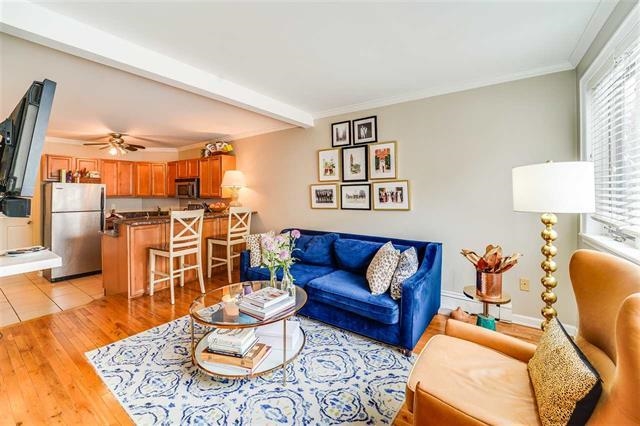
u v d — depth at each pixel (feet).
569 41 6.91
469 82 9.30
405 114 10.63
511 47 7.18
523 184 5.74
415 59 7.81
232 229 13.66
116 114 12.34
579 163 5.12
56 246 14.49
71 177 16.11
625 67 5.46
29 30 5.35
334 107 12.05
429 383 4.06
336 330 8.62
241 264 11.35
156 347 7.68
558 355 3.61
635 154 5.45
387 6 5.59
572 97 7.97
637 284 3.32
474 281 9.55
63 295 12.35
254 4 5.47
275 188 14.88
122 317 9.57
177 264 13.01
